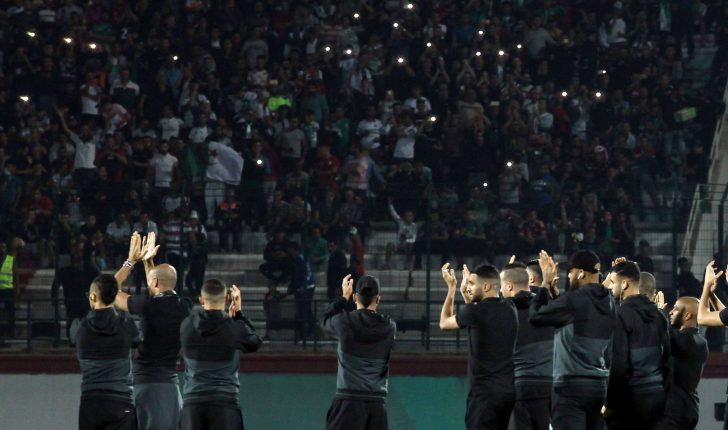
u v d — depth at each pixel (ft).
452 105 164.66
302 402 122.11
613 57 173.27
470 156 155.43
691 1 180.75
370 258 137.18
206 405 70.59
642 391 71.67
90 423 73.05
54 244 131.54
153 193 132.57
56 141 155.12
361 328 72.43
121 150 152.46
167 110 160.56
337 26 175.11
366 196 140.26
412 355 124.06
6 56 170.40
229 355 70.95
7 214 136.15
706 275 76.84
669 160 160.66
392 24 177.27
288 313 127.54
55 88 164.76
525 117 162.81
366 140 158.92
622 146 160.15
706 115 165.07
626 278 72.28
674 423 79.61
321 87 163.73
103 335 72.69
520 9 180.34
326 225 133.69
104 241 130.82
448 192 137.28
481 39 172.45
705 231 131.23
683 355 79.36
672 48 176.14
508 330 73.61
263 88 165.89
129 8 174.91
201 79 166.81
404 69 167.53
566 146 162.20
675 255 125.08
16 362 120.88
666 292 125.08
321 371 122.31
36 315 132.05
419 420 122.11
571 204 134.51
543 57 172.76
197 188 132.05
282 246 129.18
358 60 168.04
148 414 75.56
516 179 140.77
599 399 70.18
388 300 127.24
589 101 166.30
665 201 138.21
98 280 73.20
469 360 74.79
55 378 120.98
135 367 76.38
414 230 135.03
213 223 133.08
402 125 157.07
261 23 175.52
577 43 174.19
